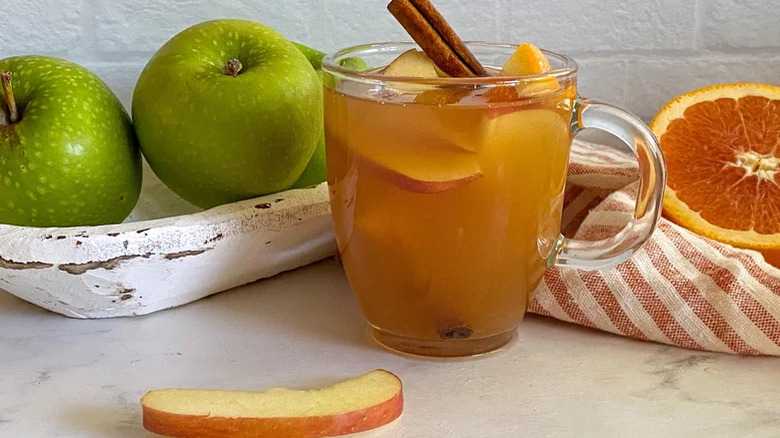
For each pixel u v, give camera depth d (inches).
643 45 23.0
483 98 14.1
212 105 16.7
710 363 15.8
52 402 14.6
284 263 18.5
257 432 13.6
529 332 16.8
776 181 19.7
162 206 20.9
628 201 18.7
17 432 13.9
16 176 16.2
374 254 15.3
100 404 14.6
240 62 17.4
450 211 14.6
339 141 15.1
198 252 16.4
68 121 16.4
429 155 14.2
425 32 14.7
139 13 21.3
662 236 17.3
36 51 21.2
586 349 16.2
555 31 22.8
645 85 23.3
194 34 17.5
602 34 22.9
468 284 15.1
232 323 17.1
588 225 18.3
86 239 15.7
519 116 14.3
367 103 14.4
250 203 17.3
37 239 15.7
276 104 17.0
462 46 15.0
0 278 16.2
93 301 16.6
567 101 15.0
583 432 13.9
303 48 19.5
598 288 16.4
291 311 17.6
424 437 13.8
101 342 16.3
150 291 16.7
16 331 16.7
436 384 15.2
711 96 21.0
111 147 17.0
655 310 16.1
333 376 15.4
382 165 14.5
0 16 20.8
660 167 15.6
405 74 15.1
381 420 14.0
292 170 17.8
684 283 16.2
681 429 14.0
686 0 22.7
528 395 14.9
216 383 15.1
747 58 23.2
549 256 16.1
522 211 14.9
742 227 19.1
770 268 16.6
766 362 15.9
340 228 15.8
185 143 17.0
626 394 14.9
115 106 17.3
